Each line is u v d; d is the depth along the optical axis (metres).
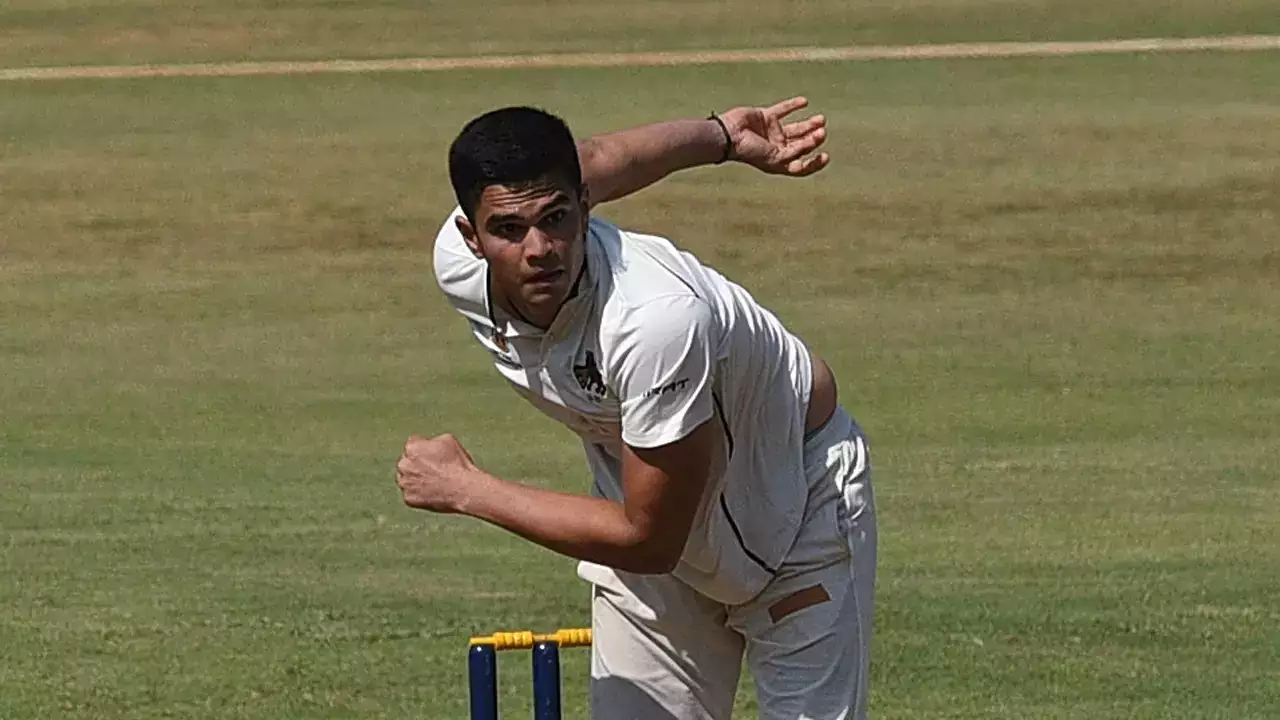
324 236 60.25
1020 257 56.34
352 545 29.97
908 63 83.62
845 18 92.25
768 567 16.41
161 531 30.95
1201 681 23.62
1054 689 23.39
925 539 30.00
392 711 22.84
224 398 42.22
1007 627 25.58
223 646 25.20
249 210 62.94
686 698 17.22
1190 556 28.92
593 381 14.48
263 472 35.25
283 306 52.50
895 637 25.20
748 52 86.81
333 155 69.75
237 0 96.88
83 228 61.25
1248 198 61.31
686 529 14.59
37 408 41.25
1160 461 35.25
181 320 51.06
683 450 14.20
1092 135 69.50
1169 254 56.25
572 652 25.34
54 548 29.97
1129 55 83.38
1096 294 52.50
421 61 86.25
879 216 60.50
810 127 17.89
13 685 23.77
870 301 52.31
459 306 15.05
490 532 30.61
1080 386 42.12
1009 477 34.09
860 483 16.80
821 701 16.69
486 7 95.75
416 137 72.56
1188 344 46.62
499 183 13.35
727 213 60.97
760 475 16.03
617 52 87.44
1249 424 38.47
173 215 62.53
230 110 77.56
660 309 13.97
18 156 69.94
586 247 14.16
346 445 37.59
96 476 34.91
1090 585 27.44
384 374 44.59
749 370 15.46
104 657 24.86
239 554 29.52
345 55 87.56
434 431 38.78
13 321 51.16
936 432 37.84
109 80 82.88
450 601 26.92
